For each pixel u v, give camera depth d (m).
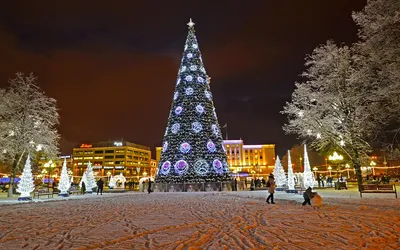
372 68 22.00
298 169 81.69
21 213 15.10
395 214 11.83
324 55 28.83
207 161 35.34
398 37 19.52
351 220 10.67
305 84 29.55
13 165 30.44
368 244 7.13
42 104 32.69
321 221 10.67
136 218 12.46
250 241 7.74
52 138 32.91
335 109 27.70
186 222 11.08
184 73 39.41
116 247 7.32
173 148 36.09
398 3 19.23
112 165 146.12
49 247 7.49
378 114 23.84
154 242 7.79
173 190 34.47
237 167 118.44
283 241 7.59
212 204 18.17
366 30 21.62
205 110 37.75
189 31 41.84
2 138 29.56
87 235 8.91
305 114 28.89
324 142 29.91
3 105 30.25
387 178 37.09
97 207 17.77
